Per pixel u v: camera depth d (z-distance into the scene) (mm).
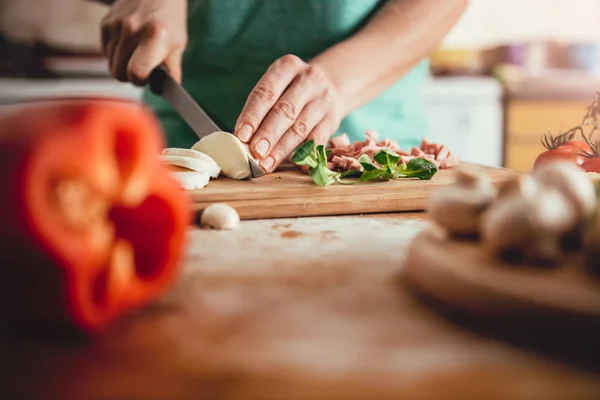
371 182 1030
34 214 455
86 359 462
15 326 507
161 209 551
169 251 553
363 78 1366
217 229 851
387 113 1612
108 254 516
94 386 427
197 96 1620
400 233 829
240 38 1585
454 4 1487
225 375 439
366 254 721
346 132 1551
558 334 474
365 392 419
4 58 2816
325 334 501
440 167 1235
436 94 2854
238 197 935
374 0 1558
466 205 596
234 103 1595
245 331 507
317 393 417
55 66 2799
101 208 507
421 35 1451
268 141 1133
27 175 455
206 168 1002
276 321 526
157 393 418
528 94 2934
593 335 463
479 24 3525
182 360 460
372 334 501
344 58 1374
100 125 490
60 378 437
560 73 3307
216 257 706
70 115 490
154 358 463
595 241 507
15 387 426
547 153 1128
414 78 1649
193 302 567
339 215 972
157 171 546
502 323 494
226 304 562
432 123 2895
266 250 737
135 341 489
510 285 495
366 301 570
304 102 1217
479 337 498
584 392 422
